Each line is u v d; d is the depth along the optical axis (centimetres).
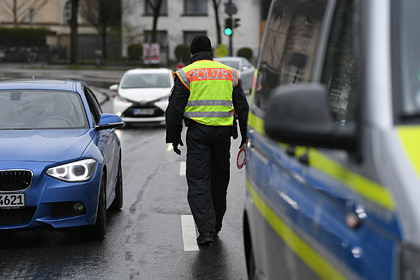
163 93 2712
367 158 277
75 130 1014
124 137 2383
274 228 429
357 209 282
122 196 1168
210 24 7825
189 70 877
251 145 564
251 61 7544
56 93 1091
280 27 551
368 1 313
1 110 1046
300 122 293
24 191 853
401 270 241
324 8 413
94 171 904
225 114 883
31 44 8444
